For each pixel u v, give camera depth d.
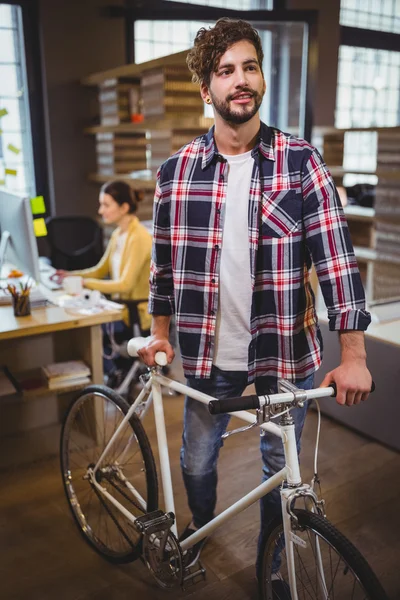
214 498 1.87
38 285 2.90
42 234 3.00
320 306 3.69
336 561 1.81
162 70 3.58
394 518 2.19
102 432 2.70
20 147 4.97
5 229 3.19
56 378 2.58
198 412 1.71
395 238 4.03
